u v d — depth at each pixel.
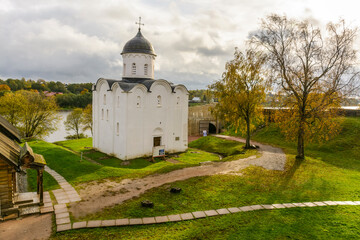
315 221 13.89
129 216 14.31
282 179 21.38
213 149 40.78
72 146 42.47
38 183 16.98
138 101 32.12
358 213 14.81
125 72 36.88
